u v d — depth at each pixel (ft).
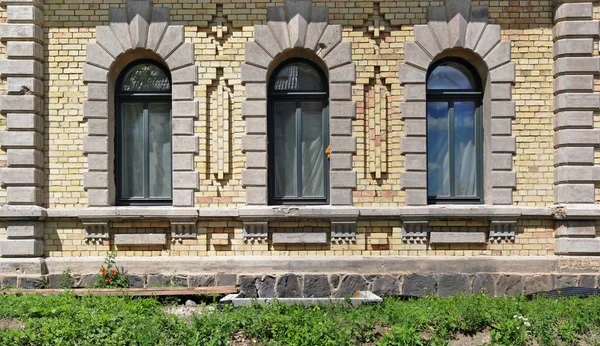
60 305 28.30
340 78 34.73
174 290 32.17
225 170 34.55
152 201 35.81
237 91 34.91
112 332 25.09
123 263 34.30
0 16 34.55
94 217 34.27
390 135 34.99
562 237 34.19
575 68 34.14
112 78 35.50
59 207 34.68
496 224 34.53
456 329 26.21
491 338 25.45
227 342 24.81
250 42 34.83
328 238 34.73
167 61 34.83
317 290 33.99
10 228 33.96
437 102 35.94
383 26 35.01
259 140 34.63
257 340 25.34
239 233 34.68
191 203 34.60
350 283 34.06
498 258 34.42
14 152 34.01
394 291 34.09
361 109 34.86
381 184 34.78
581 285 33.73
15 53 34.12
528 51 35.01
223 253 34.63
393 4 34.96
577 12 34.17
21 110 34.09
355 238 34.60
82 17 35.01
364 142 34.88
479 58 35.14
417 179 34.60
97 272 34.30
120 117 35.94
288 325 25.52
